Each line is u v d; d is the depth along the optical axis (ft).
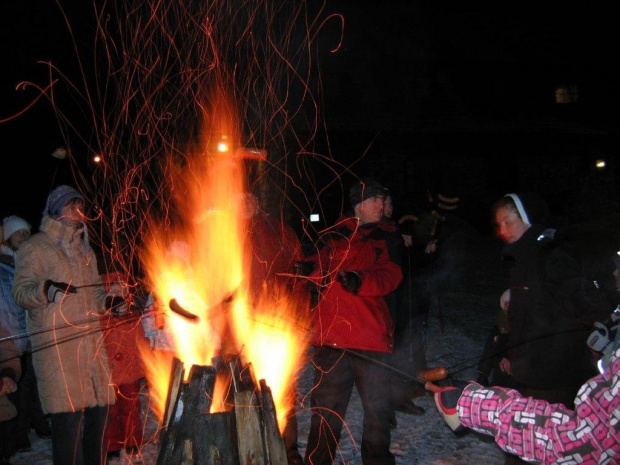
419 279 19.61
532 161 79.30
